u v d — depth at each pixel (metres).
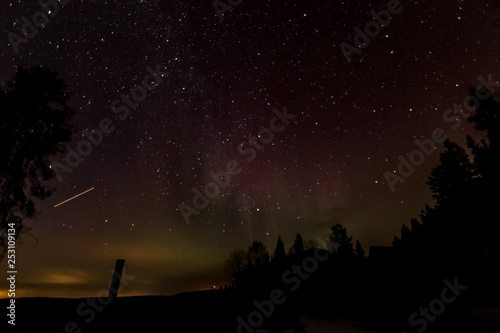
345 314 9.70
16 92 7.16
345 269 10.64
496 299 8.63
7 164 7.20
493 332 7.20
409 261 9.33
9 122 7.10
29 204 7.67
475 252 8.05
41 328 8.01
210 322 8.89
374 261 10.27
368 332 8.27
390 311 8.80
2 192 7.37
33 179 7.80
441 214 8.57
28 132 7.47
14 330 7.79
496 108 7.65
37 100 7.30
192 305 9.97
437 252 8.69
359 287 10.13
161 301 10.38
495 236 7.77
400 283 9.16
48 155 7.82
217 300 10.36
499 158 7.66
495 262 7.89
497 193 7.73
